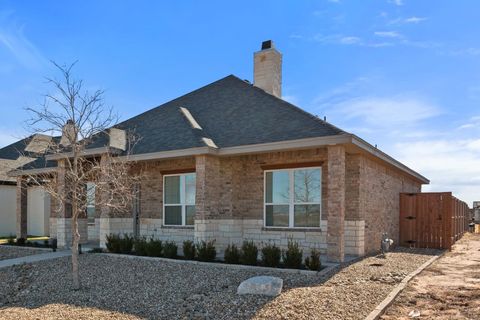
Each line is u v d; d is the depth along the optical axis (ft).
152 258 40.42
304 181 43.60
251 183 46.52
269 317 20.76
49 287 29.84
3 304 25.70
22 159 66.64
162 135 50.19
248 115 49.24
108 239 46.06
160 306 23.57
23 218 63.72
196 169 44.78
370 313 21.39
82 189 33.37
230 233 46.39
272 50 57.11
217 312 21.90
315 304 22.77
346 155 42.93
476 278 31.65
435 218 54.08
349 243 42.11
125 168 37.68
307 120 43.01
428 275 32.83
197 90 61.67
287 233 43.70
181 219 49.39
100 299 25.67
